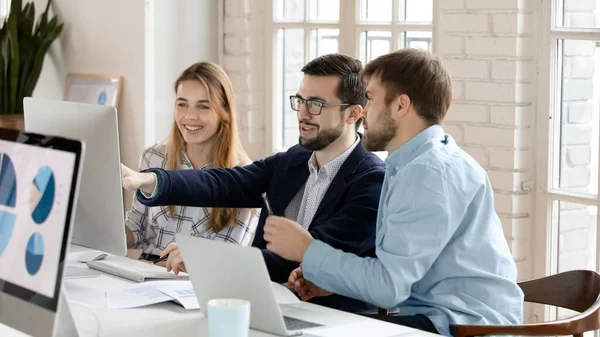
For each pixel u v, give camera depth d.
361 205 2.91
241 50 4.97
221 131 3.59
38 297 1.92
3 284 2.04
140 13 5.00
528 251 3.79
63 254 1.88
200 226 3.52
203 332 2.21
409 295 2.46
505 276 2.58
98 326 2.23
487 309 2.52
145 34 5.00
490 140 3.78
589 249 3.62
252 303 2.21
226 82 3.60
